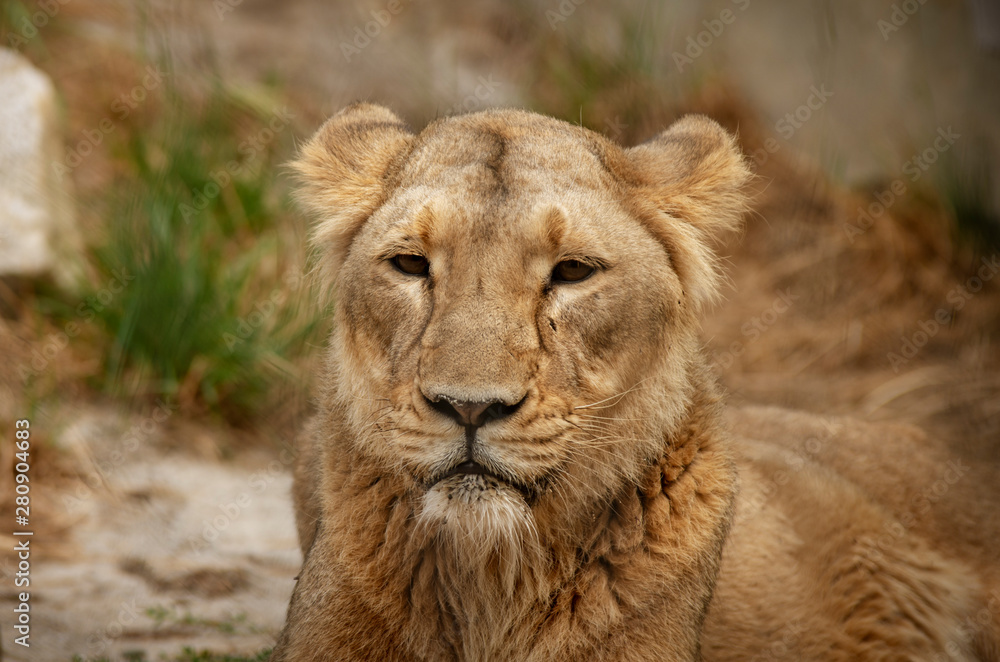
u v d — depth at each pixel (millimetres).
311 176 7168
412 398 6000
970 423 13742
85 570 9469
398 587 6387
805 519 8312
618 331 6285
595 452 6305
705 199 6977
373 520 6426
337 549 6480
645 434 6395
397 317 6301
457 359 5805
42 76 15109
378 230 6523
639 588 6324
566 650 6297
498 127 6719
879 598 8398
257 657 7906
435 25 21734
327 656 6414
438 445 5895
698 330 7133
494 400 5770
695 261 6840
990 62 18328
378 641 6430
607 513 6402
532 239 6121
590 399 6203
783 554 8023
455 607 6445
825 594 8242
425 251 6254
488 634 6438
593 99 18969
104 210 15250
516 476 5934
